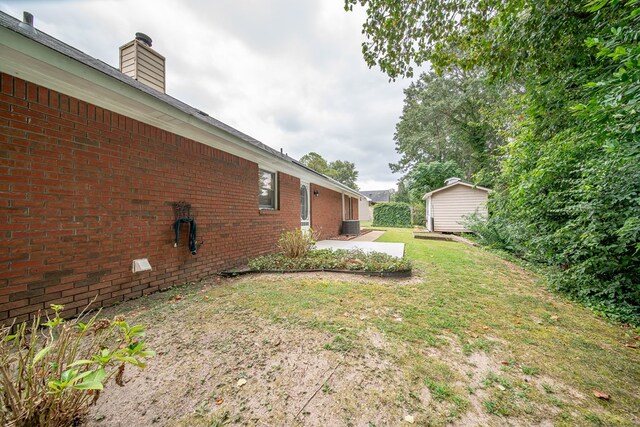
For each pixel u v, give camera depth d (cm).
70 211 266
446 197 1424
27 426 114
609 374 189
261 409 149
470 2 350
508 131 741
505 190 700
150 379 173
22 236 231
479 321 273
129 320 260
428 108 2050
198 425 138
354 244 898
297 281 402
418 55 410
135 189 332
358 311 286
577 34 344
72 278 266
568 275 399
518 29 364
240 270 485
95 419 140
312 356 200
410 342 225
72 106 269
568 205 434
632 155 255
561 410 152
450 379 177
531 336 245
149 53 539
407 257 624
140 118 339
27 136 236
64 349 132
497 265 563
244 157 561
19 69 229
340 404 153
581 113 251
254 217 596
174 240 388
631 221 290
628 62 184
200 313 277
